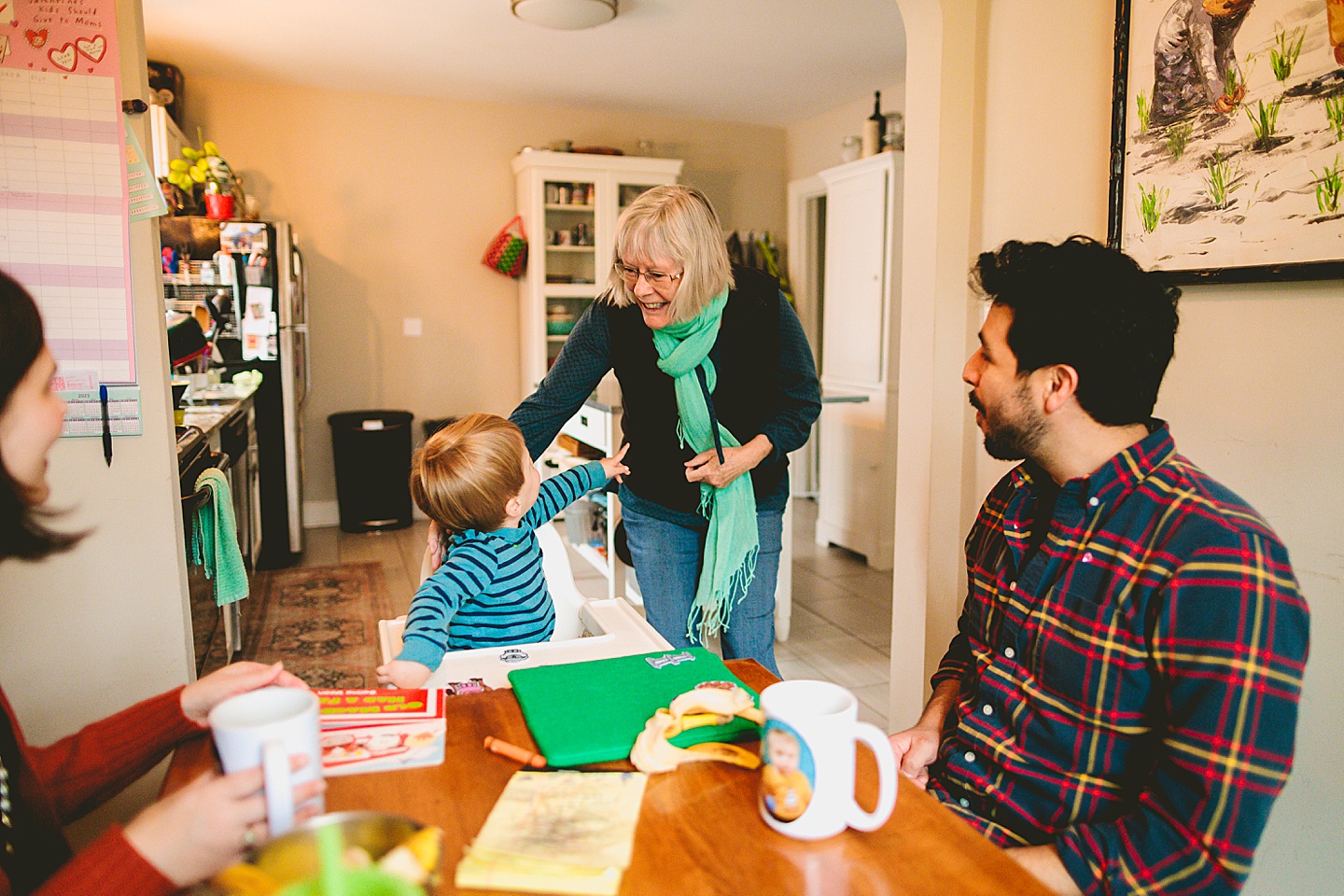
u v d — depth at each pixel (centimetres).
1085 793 93
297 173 505
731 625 185
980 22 179
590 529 384
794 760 72
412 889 55
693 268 156
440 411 550
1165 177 141
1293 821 130
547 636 148
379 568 434
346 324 525
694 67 457
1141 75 144
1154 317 92
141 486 146
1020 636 101
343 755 86
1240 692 80
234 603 315
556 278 536
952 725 116
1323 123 117
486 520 137
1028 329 95
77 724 147
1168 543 88
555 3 335
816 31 397
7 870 73
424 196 532
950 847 72
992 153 180
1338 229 117
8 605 142
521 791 79
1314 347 123
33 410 73
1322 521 124
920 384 190
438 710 96
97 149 138
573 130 558
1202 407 140
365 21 382
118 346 142
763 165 610
